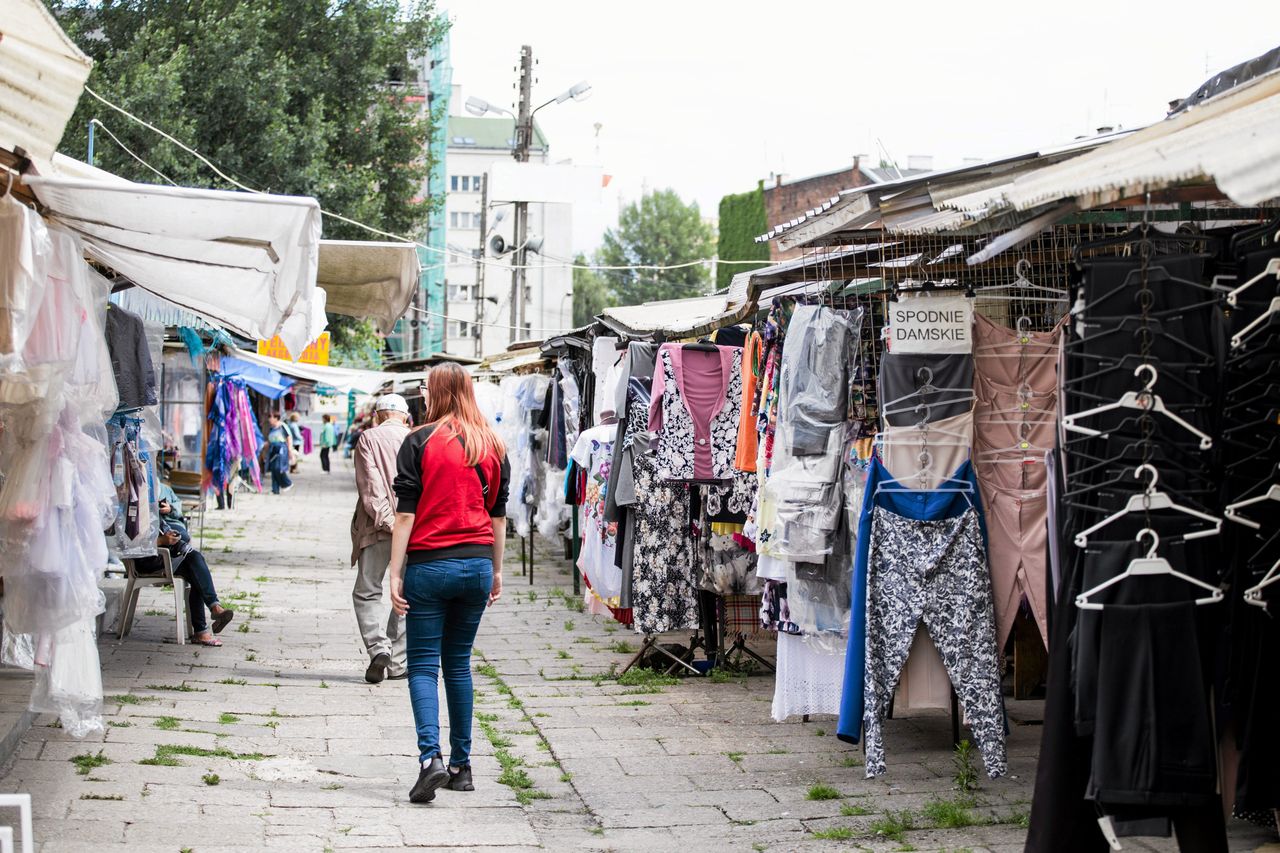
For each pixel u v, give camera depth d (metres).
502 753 6.59
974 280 6.54
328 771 6.07
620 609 9.50
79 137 19.58
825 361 6.44
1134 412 4.04
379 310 9.55
